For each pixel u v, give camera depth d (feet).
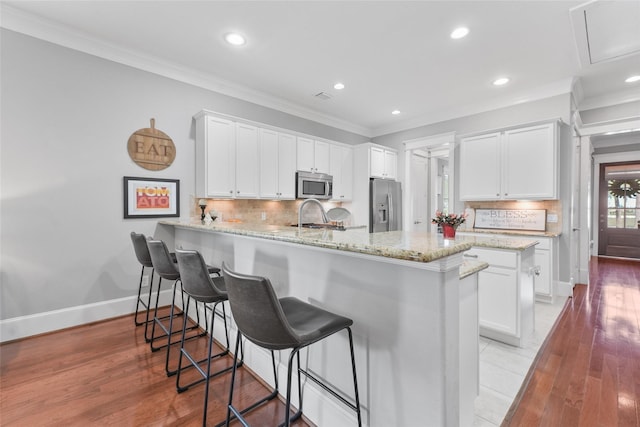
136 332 8.53
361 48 9.29
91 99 9.10
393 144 17.76
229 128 11.42
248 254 6.86
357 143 18.12
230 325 7.34
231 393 4.42
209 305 8.29
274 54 9.71
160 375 6.32
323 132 16.24
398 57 9.80
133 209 9.93
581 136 13.89
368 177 15.88
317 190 14.58
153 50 9.57
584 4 7.13
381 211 15.98
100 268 9.35
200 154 11.01
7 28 7.82
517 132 12.02
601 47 9.03
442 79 11.43
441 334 3.40
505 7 7.30
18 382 6.05
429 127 16.01
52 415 5.11
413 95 13.10
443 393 3.39
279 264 5.86
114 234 9.59
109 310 9.48
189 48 9.42
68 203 8.78
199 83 11.37
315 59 9.99
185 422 4.97
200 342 7.89
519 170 11.98
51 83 8.45
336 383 4.62
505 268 7.50
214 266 8.27
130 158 9.86
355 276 4.34
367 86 12.19
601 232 21.09
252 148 12.14
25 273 8.16
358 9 7.47
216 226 7.79
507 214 13.08
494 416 5.06
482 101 13.73
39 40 8.26
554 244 11.27
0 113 7.78
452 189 14.89
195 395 5.67
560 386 5.88
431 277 3.47
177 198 10.89
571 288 11.77
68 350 7.40
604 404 5.33
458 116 14.80
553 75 11.01
